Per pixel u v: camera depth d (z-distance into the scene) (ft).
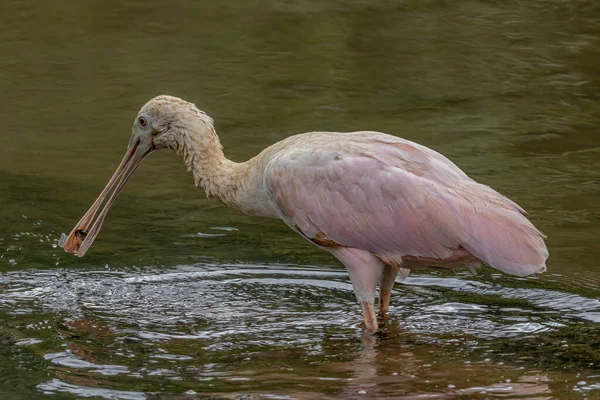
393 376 33.55
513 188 55.88
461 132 64.75
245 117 66.90
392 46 80.84
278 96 70.90
